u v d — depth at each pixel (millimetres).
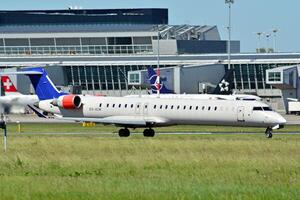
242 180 105375
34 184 99938
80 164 126875
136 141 177000
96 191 93688
